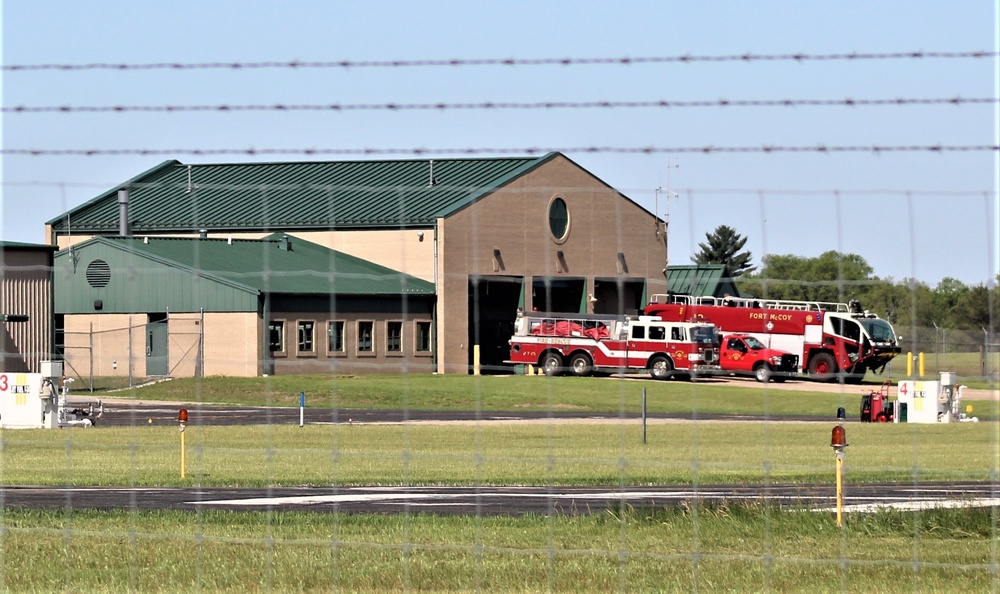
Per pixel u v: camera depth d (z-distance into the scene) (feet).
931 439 245.65
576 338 508.94
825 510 121.08
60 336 385.70
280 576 90.63
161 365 432.66
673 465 180.14
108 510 123.95
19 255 356.59
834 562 95.91
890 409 316.40
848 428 279.69
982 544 105.50
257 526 112.88
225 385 393.50
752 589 87.56
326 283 495.00
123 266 407.85
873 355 495.41
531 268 561.84
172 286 441.27
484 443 225.15
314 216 576.20
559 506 132.46
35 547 101.35
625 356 485.97
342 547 101.86
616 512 121.70
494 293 559.79
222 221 585.63
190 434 244.01
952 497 136.26
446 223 541.75
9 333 318.65
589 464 185.68
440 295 535.19
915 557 95.55
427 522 116.57
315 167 636.07
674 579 90.68
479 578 89.66
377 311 515.09
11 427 270.67
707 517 116.57
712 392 409.90
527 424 282.77
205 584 88.07
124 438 231.09
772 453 208.64
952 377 312.91
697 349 494.18
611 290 578.66
